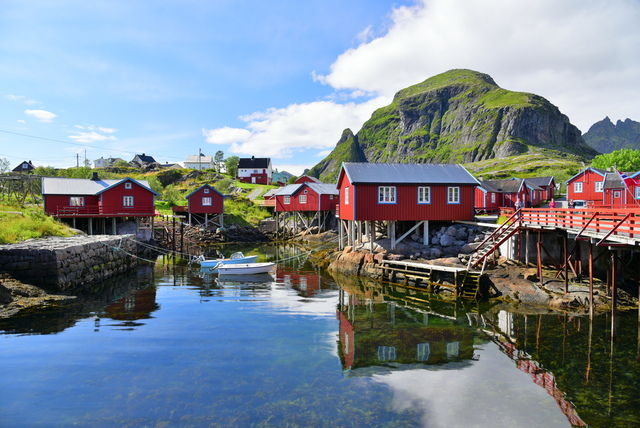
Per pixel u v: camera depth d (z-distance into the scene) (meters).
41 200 55.16
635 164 69.56
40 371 11.26
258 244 54.81
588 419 8.91
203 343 13.76
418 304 20.00
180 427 8.42
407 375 11.21
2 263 20.42
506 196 49.78
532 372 11.50
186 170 109.06
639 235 14.09
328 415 8.96
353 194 28.30
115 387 10.28
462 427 8.54
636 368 11.75
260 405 9.38
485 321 16.73
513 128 181.25
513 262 24.02
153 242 47.22
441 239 28.45
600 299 18.83
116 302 20.17
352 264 29.47
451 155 197.75
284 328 15.69
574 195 49.50
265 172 109.44
